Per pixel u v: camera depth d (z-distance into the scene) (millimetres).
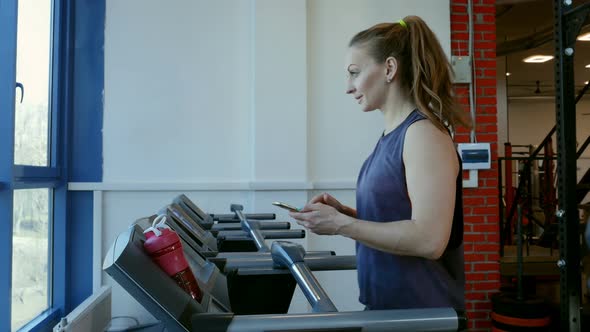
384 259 1217
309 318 960
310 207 1130
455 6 3707
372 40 1241
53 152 2990
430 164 1100
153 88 3275
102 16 3229
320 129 3455
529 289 4953
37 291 2781
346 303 3455
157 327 2074
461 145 3580
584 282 4078
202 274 1293
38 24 2721
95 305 1609
